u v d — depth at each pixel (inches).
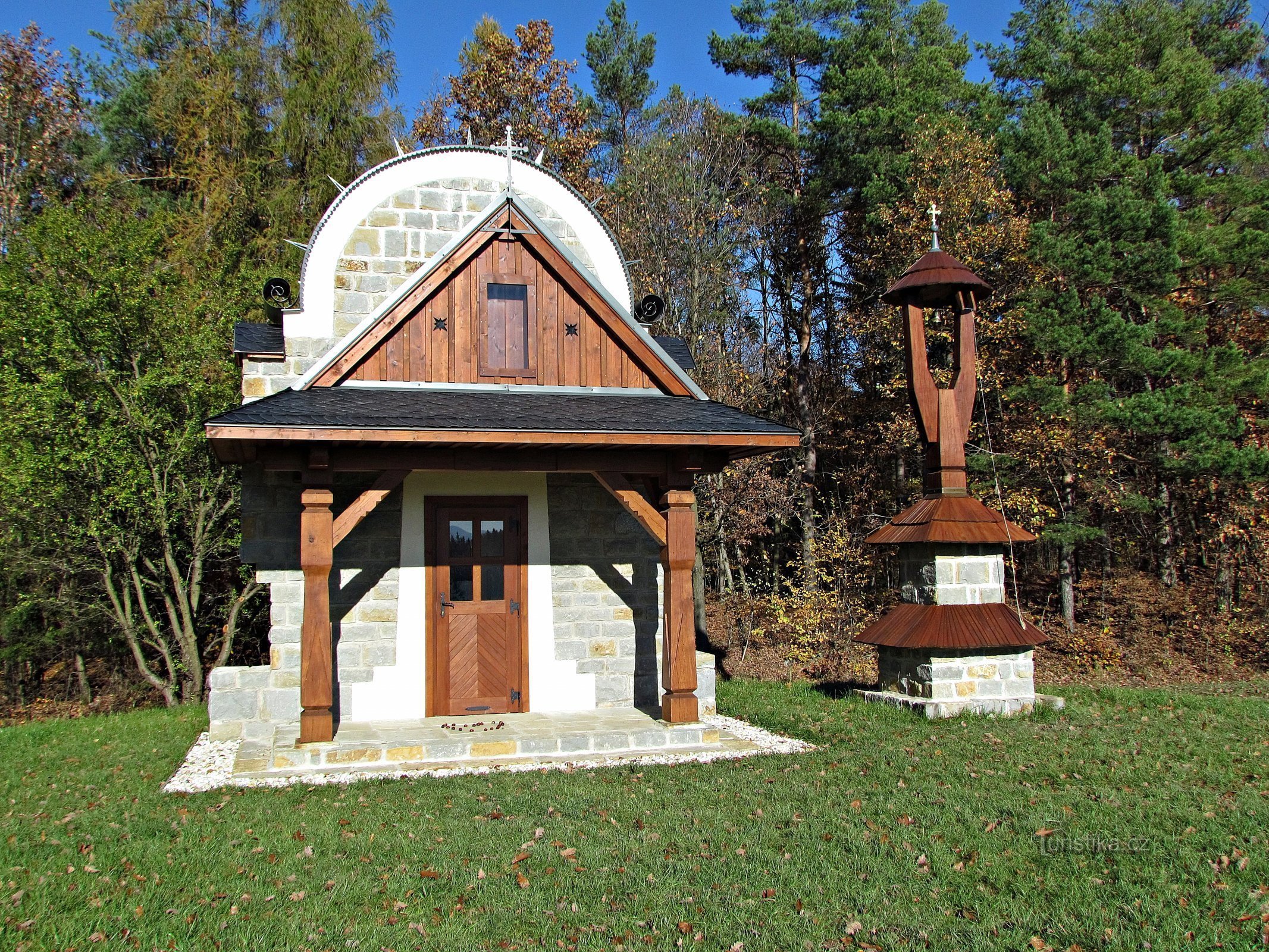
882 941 182.4
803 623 730.2
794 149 890.7
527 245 411.5
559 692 424.5
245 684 406.9
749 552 946.1
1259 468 635.5
